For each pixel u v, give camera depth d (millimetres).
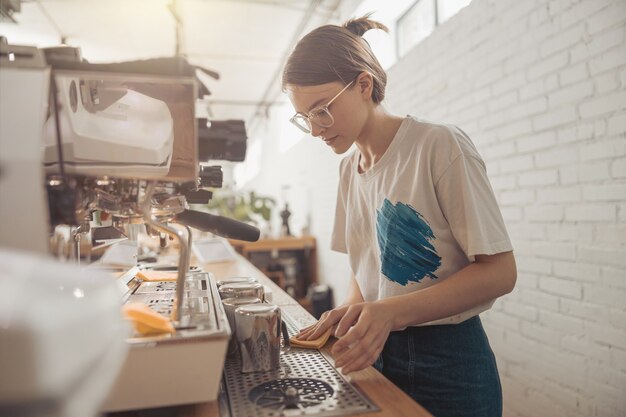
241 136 697
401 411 581
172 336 552
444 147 894
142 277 1052
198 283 1000
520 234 1836
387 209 991
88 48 4234
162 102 692
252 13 3650
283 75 951
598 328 1504
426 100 2535
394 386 664
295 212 5402
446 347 932
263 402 610
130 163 608
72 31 3869
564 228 1623
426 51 2520
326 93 912
